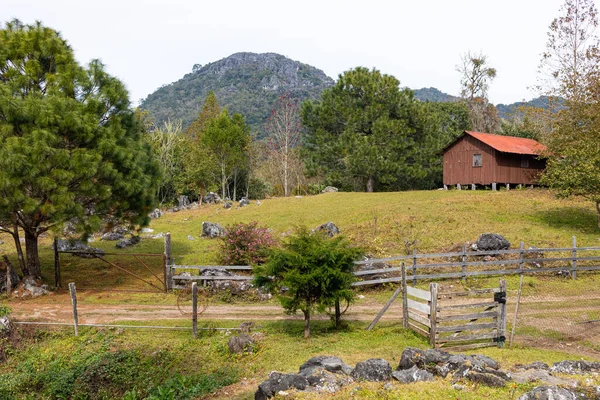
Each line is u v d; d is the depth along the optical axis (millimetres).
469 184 40250
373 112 43000
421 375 9180
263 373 11820
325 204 36406
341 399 8281
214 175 50594
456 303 17047
